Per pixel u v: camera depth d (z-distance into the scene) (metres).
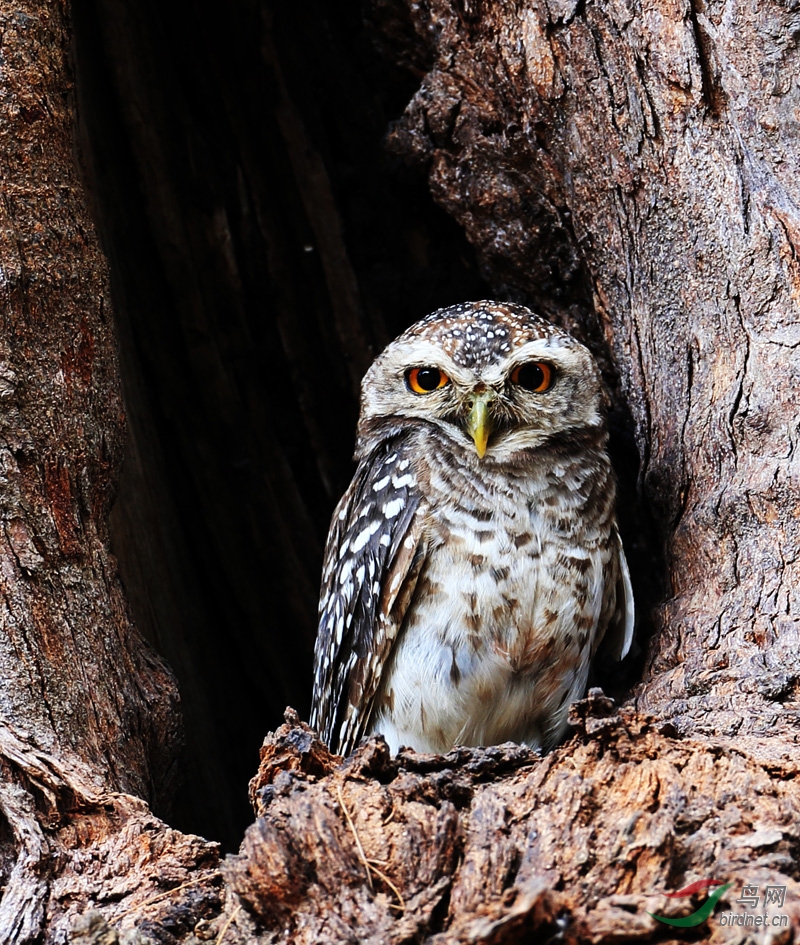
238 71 9.40
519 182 8.19
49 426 6.37
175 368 9.55
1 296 6.33
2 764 5.39
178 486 9.70
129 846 5.17
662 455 7.06
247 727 9.99
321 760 5.04
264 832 4.43
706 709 5.81
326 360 9.83
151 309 9.41
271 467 9.80
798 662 5.78
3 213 6.41
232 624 9.95
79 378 6.64
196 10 9.28
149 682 6.70
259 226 9.52
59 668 5.92
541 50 7.50
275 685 10.05
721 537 6.43
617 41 7.09
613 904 4.10
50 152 6.69
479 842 4.38
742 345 6.59
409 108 8.57
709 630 6.20
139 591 8.16
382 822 4.52
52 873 5.07
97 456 6.65
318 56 9.50
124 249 9.28
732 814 4.48
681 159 6.84
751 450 6.45
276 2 9.41
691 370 6.90
